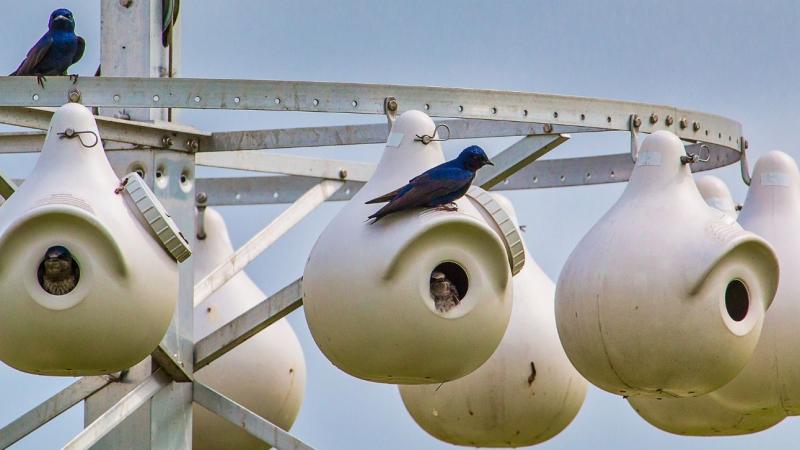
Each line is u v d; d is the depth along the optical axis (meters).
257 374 16.19
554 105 14.01
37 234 12.32
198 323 16.27
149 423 14.52
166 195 14.81
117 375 14.84
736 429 16.09
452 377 13.30
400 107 13.58
